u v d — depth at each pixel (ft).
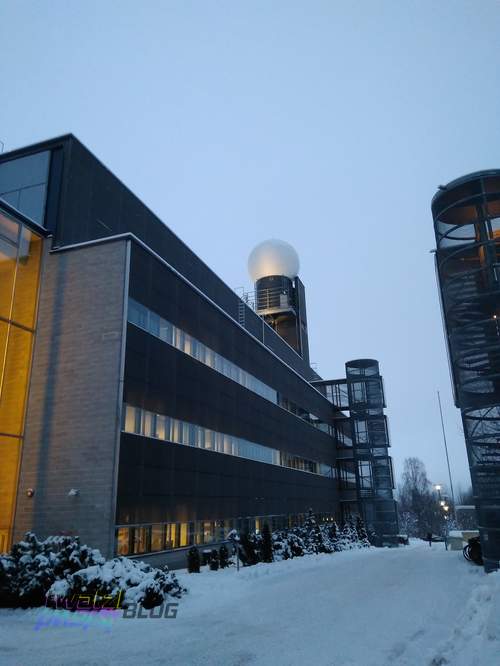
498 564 71.67
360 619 40.22
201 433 98.02
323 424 199.31
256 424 129.18
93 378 73.87
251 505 118.83
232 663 29.07
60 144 87.30
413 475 427.33
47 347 77.41
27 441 73.87
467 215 87.45
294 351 194.08
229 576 68.13
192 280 118.83
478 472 77.46
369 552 125.59
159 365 84.53
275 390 148.25
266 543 88.89
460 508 131.03
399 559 97.19
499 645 27.55
